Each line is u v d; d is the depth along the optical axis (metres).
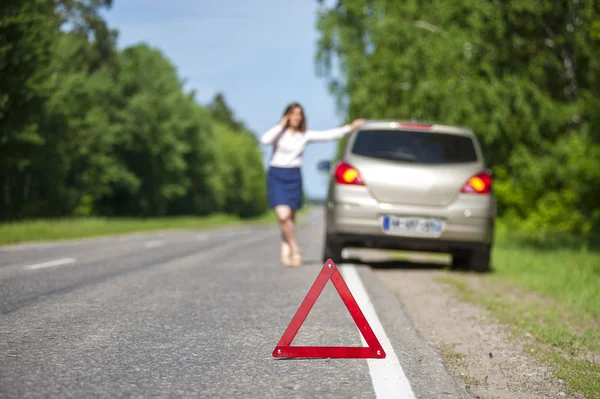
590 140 20.23
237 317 6.12
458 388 4.08
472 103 23.05
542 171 22.08
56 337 5.09
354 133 10.26
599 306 7.57
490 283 9.25
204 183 71.50
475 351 5.24
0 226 21.59
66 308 6.33
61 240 18.56
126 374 4.15
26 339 4.98
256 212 114.38
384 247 10.00
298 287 8.09
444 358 4.96
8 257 11.76
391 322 6.05
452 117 23.03
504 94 22.97
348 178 9.81
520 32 24.45
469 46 23.50
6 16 25.22
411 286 8.59
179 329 5.55
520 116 23.31
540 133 23.97
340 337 5.38
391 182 9.69
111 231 24.55
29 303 6.54
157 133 58.22
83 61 45.91
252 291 7.71
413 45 25.17
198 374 4.21
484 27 23.22
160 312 6.28
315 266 10.58
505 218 22.92
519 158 22.64
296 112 10.13
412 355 4.88
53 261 10.92
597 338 5.92
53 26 29.53
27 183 40.84
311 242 19.73
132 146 57.62
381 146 9.95
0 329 5.30
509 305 7.39
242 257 12.59
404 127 10.10
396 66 25.14
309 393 3.88
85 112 40.97
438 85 23.31
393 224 9.70
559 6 23.45
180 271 9.73
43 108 29.86
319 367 4.48
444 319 6.50
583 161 19.75
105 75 46.03
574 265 11.91
